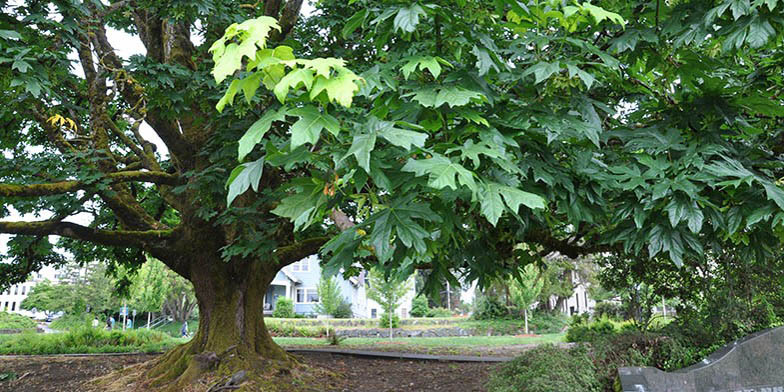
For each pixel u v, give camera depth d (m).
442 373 12.12
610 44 3.48
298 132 1.75
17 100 6.61
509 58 3.28
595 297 26.06
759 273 9.26
